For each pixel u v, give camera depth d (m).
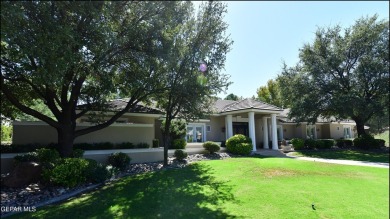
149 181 10.75
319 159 19.08
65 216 6.74
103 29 8.20
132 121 19.52
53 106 13.13
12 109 15.09
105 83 10.56
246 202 7.88
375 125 33.47
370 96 26.16
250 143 21.48
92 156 15.01
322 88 26.58
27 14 7.25
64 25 7.66
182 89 13.52
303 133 35.19
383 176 12.37
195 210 7.12
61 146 12.78
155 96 15.29
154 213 6.86
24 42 6.62
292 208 7.42
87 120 17.00
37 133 15.10
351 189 9.76
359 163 16.70
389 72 24.44
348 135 40.44
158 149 17.81
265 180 10.84
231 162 15.80
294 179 11.11
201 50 13.98
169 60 11.75
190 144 20.98
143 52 11.33
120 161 14.36
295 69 29.09
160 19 11.04
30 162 10.55
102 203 7.82
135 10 11.20
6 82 12.98
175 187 9.69
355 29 26.56
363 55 26.19
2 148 13.15
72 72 10.69
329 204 7.90
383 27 25.41
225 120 26.53
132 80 12.10
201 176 11.70
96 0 7.98
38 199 8.54
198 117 15.20
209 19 14.54
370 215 7.15
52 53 6.98
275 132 24.70
